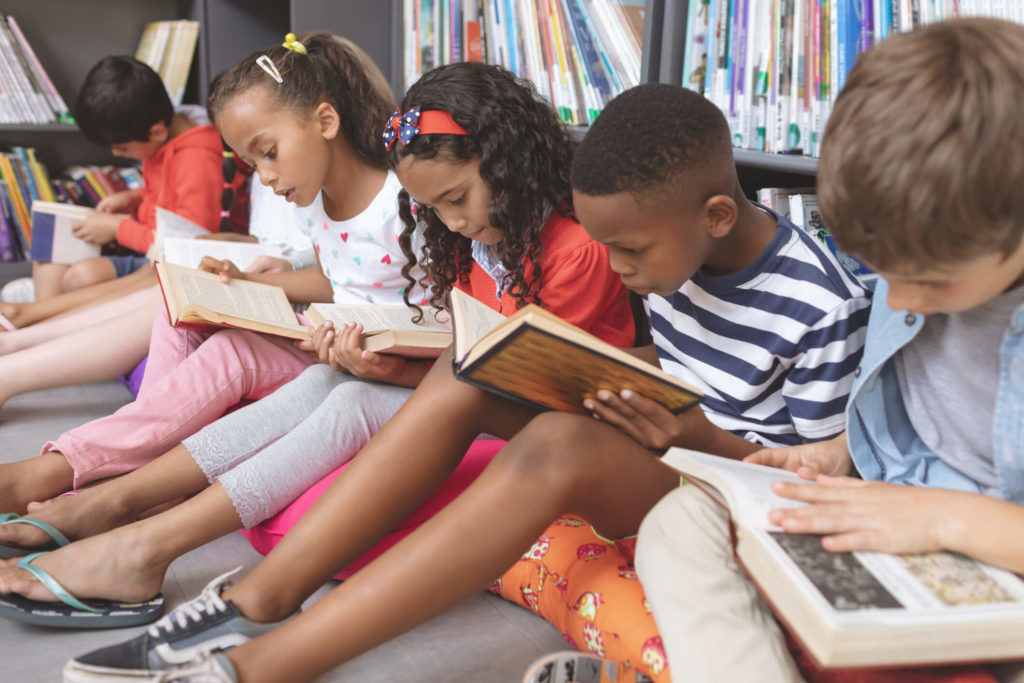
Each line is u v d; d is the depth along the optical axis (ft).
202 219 7.16
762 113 4.11
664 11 4.43
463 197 3.76
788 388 3.20
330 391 4.10
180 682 2.66
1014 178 1.92
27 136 9.64
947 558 2.19
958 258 2.02
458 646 3.43
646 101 2.81
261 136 4.42
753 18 4.03
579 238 3.83
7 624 3.47
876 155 2.01
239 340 4.40
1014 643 2.02
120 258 7.28
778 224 3.21
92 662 2.80
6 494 3.90
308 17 6.88
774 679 2.32
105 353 5.44
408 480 3.14
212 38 8.96
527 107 3.79
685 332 3.47
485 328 3.20
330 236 4.86
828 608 1.94
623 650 2.88
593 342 2.61
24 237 9.14
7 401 5.90
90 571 3.39
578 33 5.14
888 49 2.13
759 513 2.26
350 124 4.64
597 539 3.41
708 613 2.41
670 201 2.81
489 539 2.73
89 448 4.03
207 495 3.55
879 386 2.89
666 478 2.97
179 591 3.71
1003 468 2.52
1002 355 2.46
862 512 2.24
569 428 2.79
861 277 3.76
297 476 3.67
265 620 2.97
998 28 2.05
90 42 9.84
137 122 7.23
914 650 1.95
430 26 6.41
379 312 4.43
